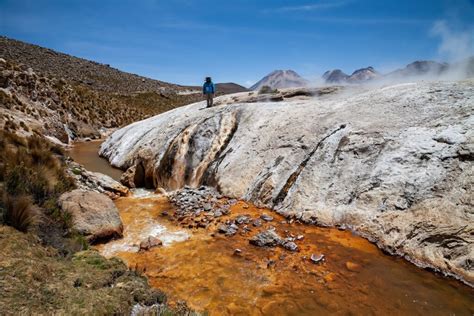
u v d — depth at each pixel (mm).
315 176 9805
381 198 8062
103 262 5230
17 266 4324
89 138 31359
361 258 6848
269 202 10133
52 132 25547
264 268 6535
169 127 17531
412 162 8320
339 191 9008
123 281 4781
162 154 14914
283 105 15078
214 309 5223
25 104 25109
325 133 11203
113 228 7980
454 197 7051
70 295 4020
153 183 14516
